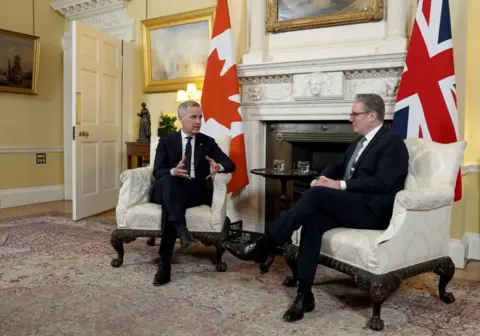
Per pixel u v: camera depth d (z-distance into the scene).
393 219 2.04
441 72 2.88
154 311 2.15
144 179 3.01
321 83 3.39
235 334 1.91
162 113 4.89
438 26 2.90
